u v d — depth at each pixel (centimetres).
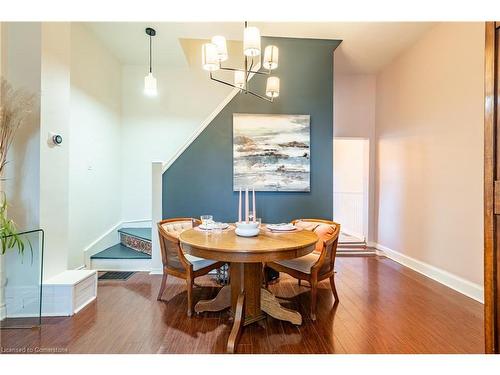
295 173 385
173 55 449
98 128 401
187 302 284
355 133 514
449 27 330
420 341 215
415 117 396
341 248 505
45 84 256
